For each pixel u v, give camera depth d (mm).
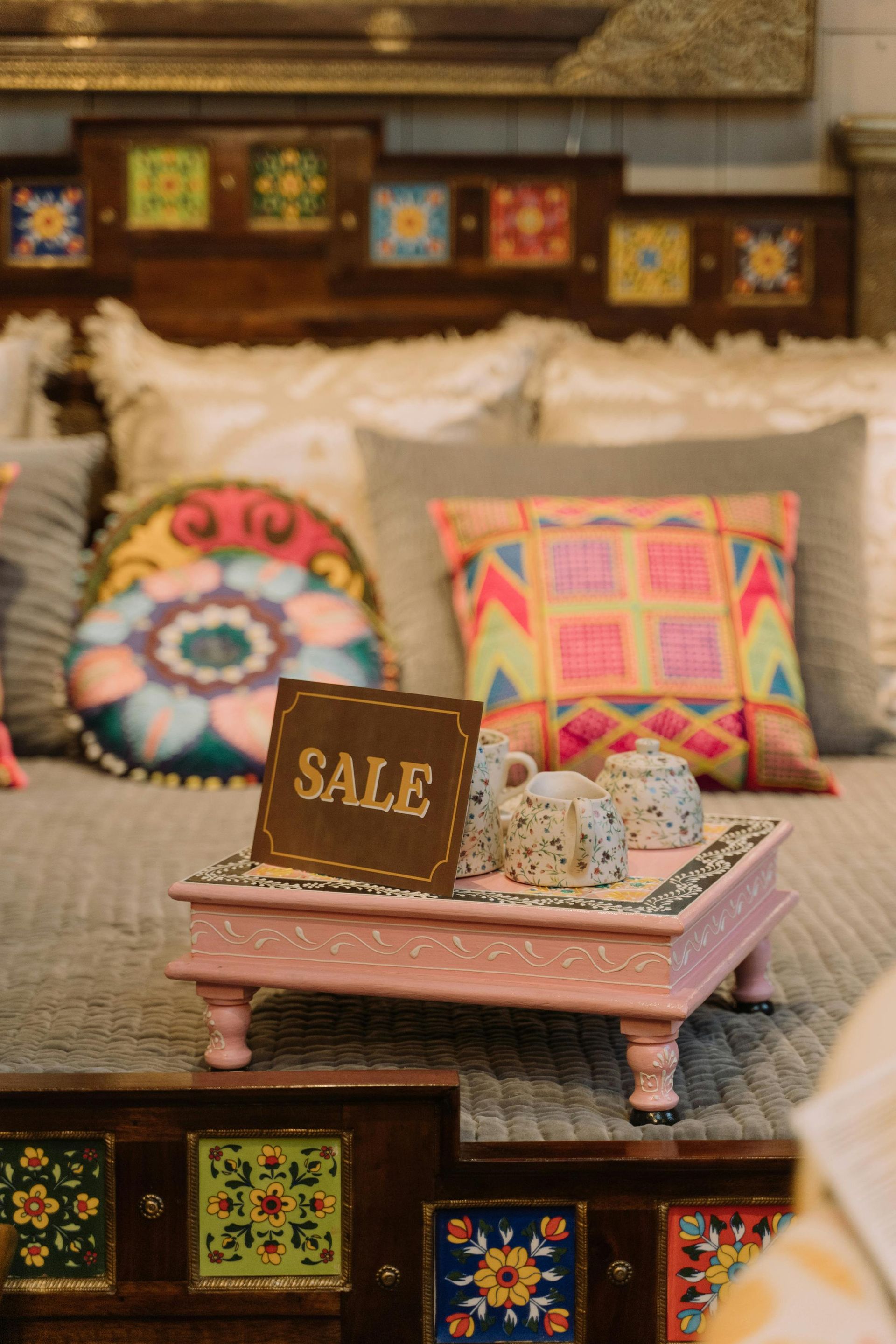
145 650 1828
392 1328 889
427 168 2402
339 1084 873
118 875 1386
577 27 2373
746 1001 1078
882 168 2406
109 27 2342
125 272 2396
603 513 1775
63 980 1117
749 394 2125
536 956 907
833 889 1329
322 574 1958
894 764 1858
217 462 2094
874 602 2014
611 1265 877
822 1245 326
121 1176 890
